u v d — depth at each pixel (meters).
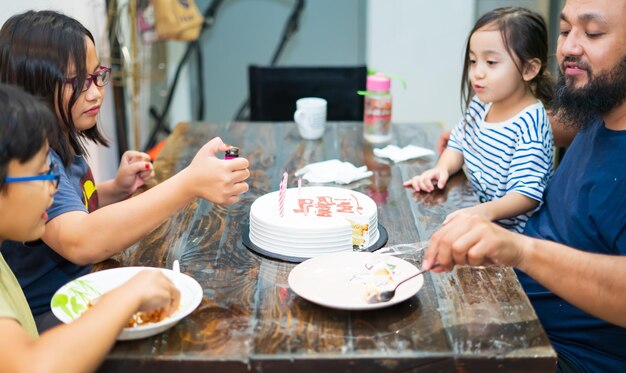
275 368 1.05
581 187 1.41
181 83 3.79
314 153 2.04
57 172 1.20
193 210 1.60
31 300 1.38
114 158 2.83
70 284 1.22
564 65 1.38
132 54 2.79
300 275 1.25
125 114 2.86
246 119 4.06
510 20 1.72
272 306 1.18
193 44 3.64
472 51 1.78
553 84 1.80
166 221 1.53
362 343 1.07
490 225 1.17
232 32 4.02
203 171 1.33
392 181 1.82
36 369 0.95
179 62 3.75
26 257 1.37
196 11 2.97
